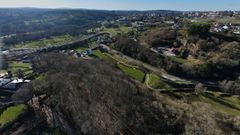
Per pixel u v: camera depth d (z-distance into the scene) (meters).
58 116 105.25
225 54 190.00
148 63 186.38
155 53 194.50
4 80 137.38
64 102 110.44
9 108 110.25
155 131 97.62
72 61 158.50
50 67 151.88
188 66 172.38
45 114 106.38
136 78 153.62
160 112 105.50
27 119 104.19
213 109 123.56
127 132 97.56
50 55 174.62
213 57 187.62
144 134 96.81
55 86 120.06
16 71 155.25
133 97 112.19
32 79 138.25
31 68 163.50
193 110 112.31
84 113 104.00
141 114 103.38
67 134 98.69
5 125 99.69
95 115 103.12
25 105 112.19
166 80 155.00
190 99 134.25
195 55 196.50
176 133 96.94
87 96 113.06
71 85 119.12
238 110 129.25
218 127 100.69
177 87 149.00
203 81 164.25
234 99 143.38
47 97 115.19
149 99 114.50
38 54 191.75
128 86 119.88
